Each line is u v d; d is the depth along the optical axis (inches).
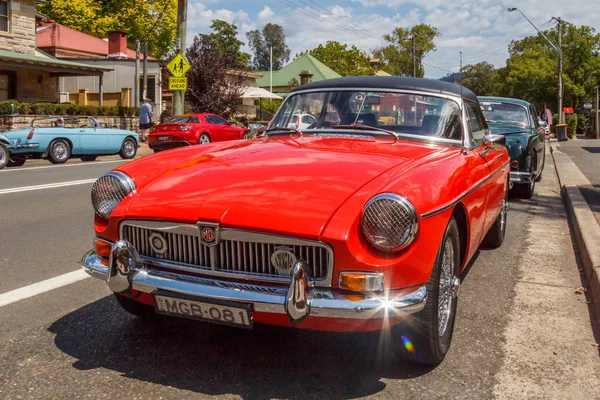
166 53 1854.1
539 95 2694.4
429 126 160.6
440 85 169.5
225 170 129.8
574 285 185.6
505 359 128.5
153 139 745.6
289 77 2110.0
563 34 2650.1
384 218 104.7
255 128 194.2
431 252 110.8
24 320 148.7
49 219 281.1
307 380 117.2
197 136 737.6
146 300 121.3
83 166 566.3
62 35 1373.0
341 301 104.3
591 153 769.6
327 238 104.3
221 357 127.6
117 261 118.2
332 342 135.5
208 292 109.3
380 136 159.5
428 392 112.8
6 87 970.1
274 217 108.3
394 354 124.1
